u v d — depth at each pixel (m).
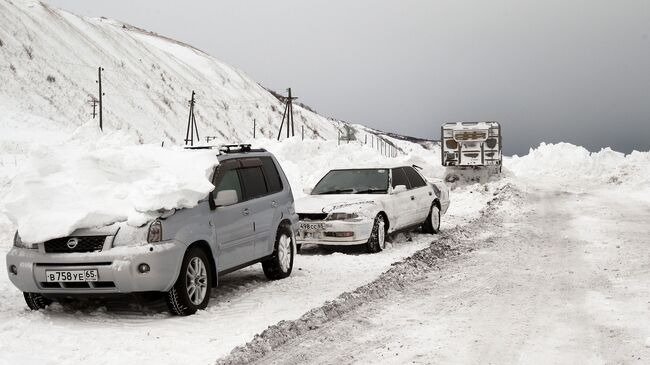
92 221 6.93
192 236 7.30
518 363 5.30
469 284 8.80
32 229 6.93
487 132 30.91
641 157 36.03
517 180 32.41
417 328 6.53
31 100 67.94
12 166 24.56
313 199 12.48
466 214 19.31
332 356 5.62
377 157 27.80
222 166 8.37
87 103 78.50
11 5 89.44
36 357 5.57
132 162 7.66
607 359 5.33
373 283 8.58
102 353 5.73
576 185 30.58
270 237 9.16
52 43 89.31
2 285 8.85
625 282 8.56
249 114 143.50
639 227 14.54
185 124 104.25
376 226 11.95
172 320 7.05
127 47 122.44
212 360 5.47
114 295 6.91
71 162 7.48
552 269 9.75
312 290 8.66
